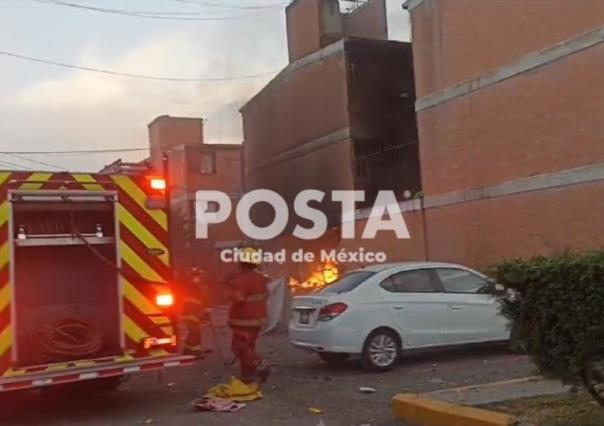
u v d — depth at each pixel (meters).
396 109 27.17
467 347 12.28
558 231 15.97
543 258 6.26
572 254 6.28
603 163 14.89
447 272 11.72
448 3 19.45
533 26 16.73
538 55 16.53
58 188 8.57
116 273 8.88
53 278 8.74
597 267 5.64
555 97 16.11
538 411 6.80
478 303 11.59
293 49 30.77
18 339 8.33
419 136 20.83
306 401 8.91
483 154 18.27
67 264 8.85
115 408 9.12
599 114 14.98
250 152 35.09
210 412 8.55
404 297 11.18
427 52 20.39
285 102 31.17
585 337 5.70
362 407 8.38
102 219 9.02
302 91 29.69
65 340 8.55
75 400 9.82
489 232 18.02
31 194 8.40
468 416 6.63
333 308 10.81
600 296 5.61
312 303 11.18
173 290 9.17
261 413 8.37
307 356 12.98
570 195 15.69
